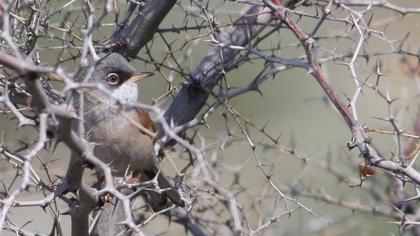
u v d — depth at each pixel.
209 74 10.83
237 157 13.20
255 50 9.27
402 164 8.42
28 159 6.10
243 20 10.61
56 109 6.28
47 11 10.70
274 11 9.30
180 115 10.82
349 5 9.80
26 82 6.20
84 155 6.96
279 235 11.96
